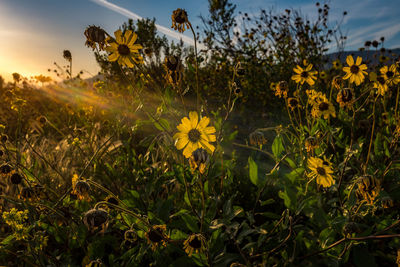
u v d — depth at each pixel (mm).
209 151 1400
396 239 1592
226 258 1587
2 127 2443
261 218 2301
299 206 1636
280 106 6051
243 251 1838
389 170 2096
